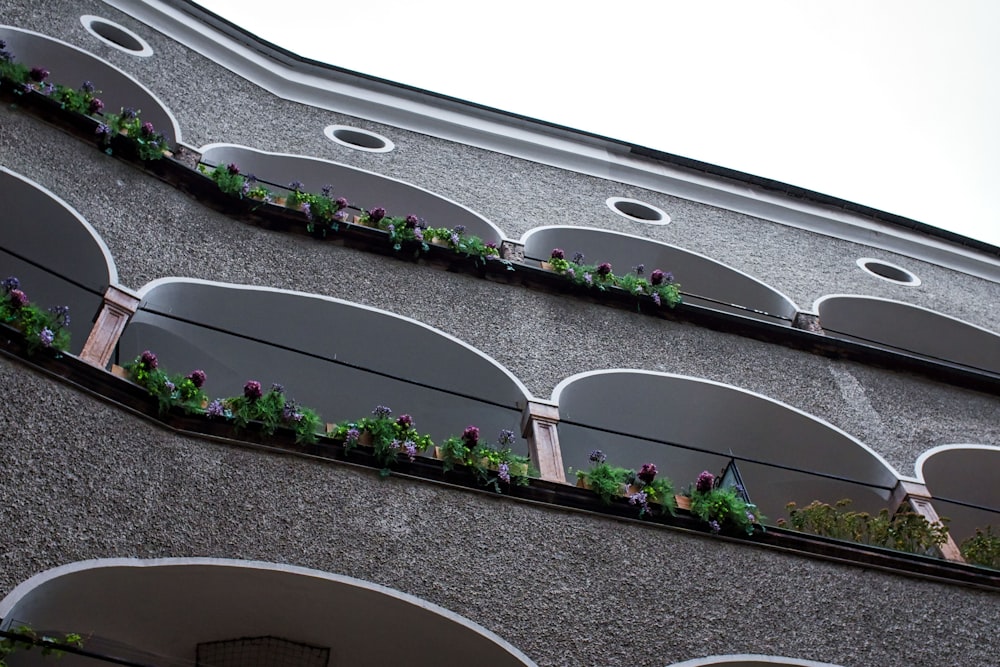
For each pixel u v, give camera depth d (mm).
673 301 13773
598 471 10359
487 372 12070
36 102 11773
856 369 14242
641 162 18375
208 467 8945
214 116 15031
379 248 12812
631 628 9211
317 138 15867
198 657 8852
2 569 7543
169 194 11992
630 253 16422
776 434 13328
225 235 12023
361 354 12234
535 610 9047
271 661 8969
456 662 8945
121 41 15305
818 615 9922
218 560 8352
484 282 13094
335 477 9336
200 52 15953
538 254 15859
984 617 10406
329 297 11805
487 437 13055
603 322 13328
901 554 10688
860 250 18438
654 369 12969
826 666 9492
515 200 16328
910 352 16844
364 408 13008
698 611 9570
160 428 9000
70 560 7848
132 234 11297
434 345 12109
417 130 17062
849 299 16672
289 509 8945
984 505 14180
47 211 11078
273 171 15047
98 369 8953
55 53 14055
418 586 8844
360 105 16938
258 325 11883
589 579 9461
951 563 10758
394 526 9180
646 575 9688
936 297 17719
